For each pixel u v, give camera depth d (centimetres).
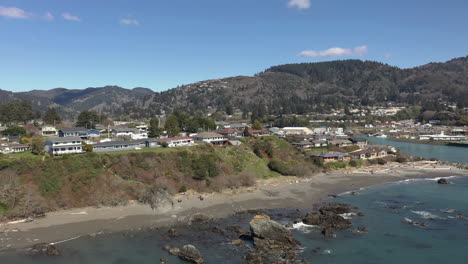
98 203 7356
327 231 6075
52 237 5806
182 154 9650
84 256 5162
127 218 6775
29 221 6444
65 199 7225
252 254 5125
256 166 10769
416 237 5962
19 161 7488
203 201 7994
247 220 6831
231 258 5159
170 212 7200
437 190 9262
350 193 8969
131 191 7881
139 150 9812
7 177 7081
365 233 6147
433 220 6806
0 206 6531
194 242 5734
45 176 7456
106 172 8144
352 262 5078
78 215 6838
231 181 9175
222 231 6172
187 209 7425
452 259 5159
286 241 5662
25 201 6750
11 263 4881
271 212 7369
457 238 5909
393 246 5609
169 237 5922
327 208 7438
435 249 5491
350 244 5691
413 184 10031
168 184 8344
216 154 10450
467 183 10131
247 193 8775
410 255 5294
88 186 7650
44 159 7781
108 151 9594
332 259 5169
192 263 4997
